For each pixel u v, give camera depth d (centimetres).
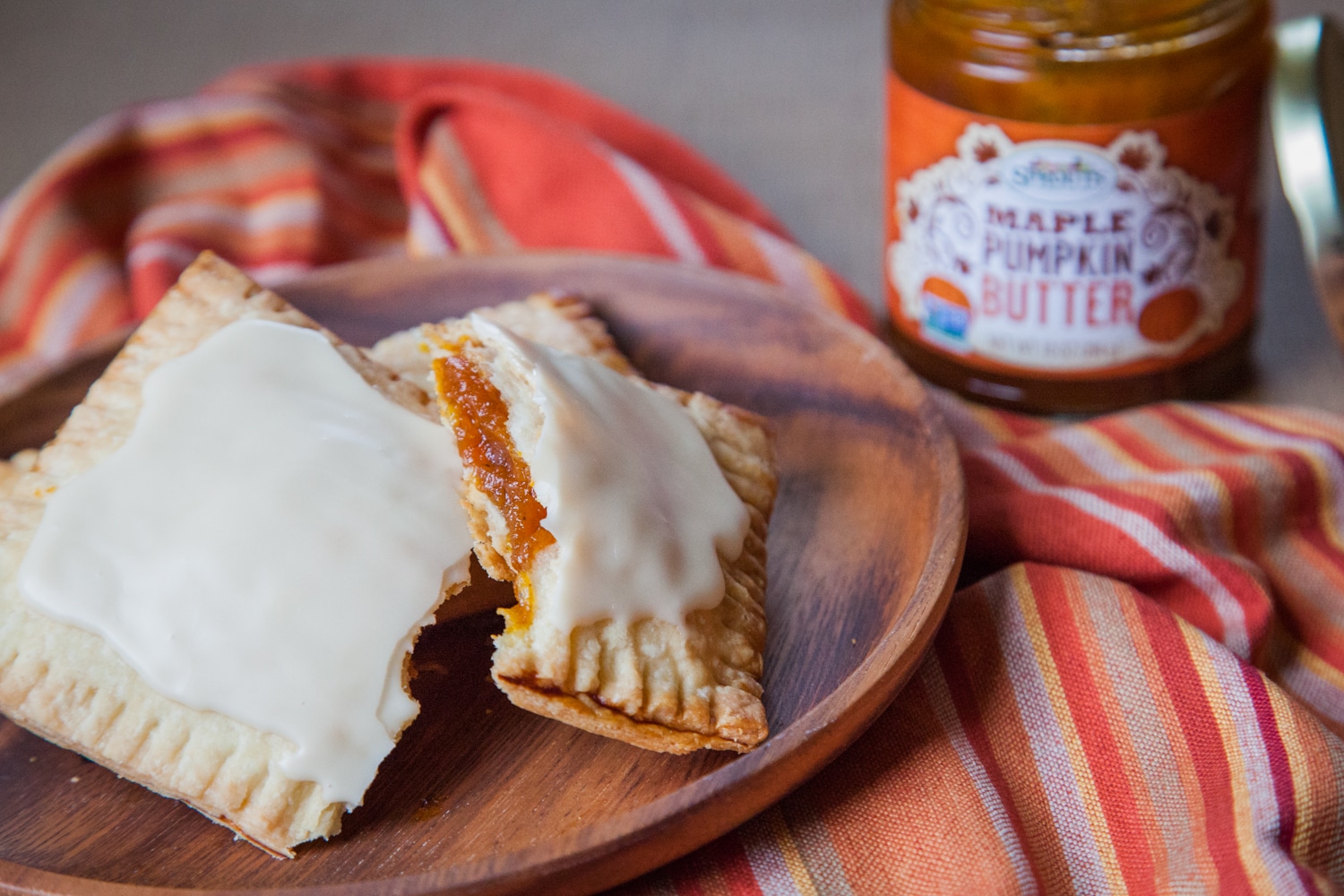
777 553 57
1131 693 54
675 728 53
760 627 55
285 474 54
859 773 53
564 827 53
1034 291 60
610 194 67
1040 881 52
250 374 56
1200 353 61
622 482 54
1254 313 62
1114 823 53
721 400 60
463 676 55
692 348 61
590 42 80
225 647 53
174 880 52
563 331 59
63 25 82
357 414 56
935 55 59
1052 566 56
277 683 53
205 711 53
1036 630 55
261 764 53
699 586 54
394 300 62
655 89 77
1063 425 61
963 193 60
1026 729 54
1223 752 53
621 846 50
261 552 54
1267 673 57
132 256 68
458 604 56
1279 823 52
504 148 67
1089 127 58
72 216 70
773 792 51
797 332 60
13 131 76
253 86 72
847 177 72
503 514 54
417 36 80
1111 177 58
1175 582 56
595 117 71
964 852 52
